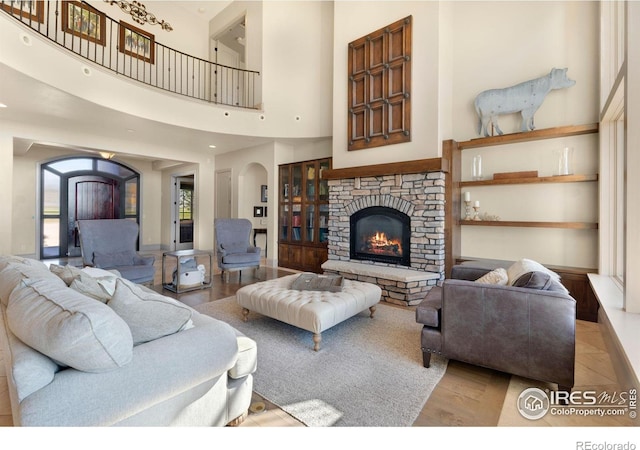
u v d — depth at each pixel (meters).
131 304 1.36
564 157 3.55
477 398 1.91
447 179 4.06
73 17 5.42
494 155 4.12
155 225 9.25
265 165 6.71
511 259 4.03
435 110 4.02
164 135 5.90
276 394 1.94
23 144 5.41
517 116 3.91
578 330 3.00
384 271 4.10
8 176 4.82
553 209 3.75
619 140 3.14
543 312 1.91
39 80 3.42
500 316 2.02
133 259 4.16
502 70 4.04
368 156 4.69
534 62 3.83
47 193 7.30
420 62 4.14
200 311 3.53
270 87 6.08
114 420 1.10
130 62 6.10
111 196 8.37
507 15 4.02
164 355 1.25
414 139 4.19
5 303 1.53
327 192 5.79
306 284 3.22
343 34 5.01
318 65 5.93
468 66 4.29
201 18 7.35
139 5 4.14
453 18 4.40
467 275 3.03
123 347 1.12
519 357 1.97
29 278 1.50
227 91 7.31
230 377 1.59
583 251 3.58
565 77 3.53
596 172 3.47
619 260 3.09
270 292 3.03
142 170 8.94
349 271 4.41
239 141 6.45
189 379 1.31
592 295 3.24
